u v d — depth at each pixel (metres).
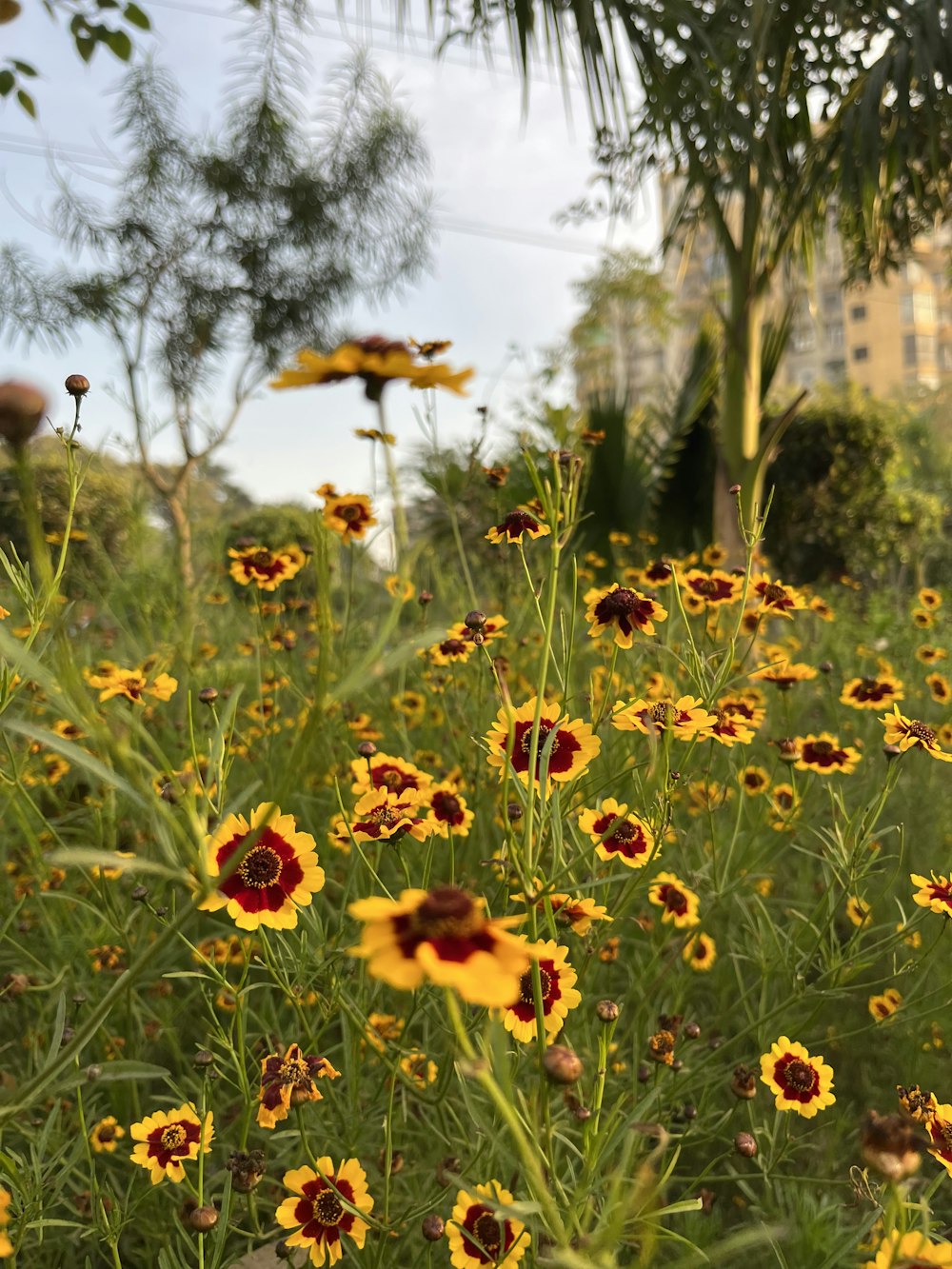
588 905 1.26
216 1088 1.63
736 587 2.11
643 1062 1.56
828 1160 1.62
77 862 0.69
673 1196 1.62
